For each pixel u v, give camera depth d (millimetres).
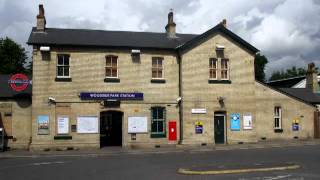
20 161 24234
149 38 35188
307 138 39000
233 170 18031
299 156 24375
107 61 32469
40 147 30688
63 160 24547
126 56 32781
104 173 18422
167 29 36469
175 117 33469
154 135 32875
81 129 31500
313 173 17359
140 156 26500
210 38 34375
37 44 30922
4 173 19000
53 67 31266
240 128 34844
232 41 35031
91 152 29047
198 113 33688
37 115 30844
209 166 19688
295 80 57062
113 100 32125
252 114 35281
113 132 34719
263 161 21797
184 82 33469
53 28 34188
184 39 35938
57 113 31203
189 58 33750
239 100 34969
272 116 37781
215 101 34219
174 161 22828
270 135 37625
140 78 32938
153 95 33094
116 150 30344
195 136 33469
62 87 31344
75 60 31672
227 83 34656
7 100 31828
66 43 31312
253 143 34719
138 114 32688
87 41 32156
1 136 30531
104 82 32125
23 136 31812
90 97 31750
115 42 32844
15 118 31812
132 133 32500
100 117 33969
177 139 33375
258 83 37531
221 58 34625
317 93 45625
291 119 38531
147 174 17844
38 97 30938
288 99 38531
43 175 18125
